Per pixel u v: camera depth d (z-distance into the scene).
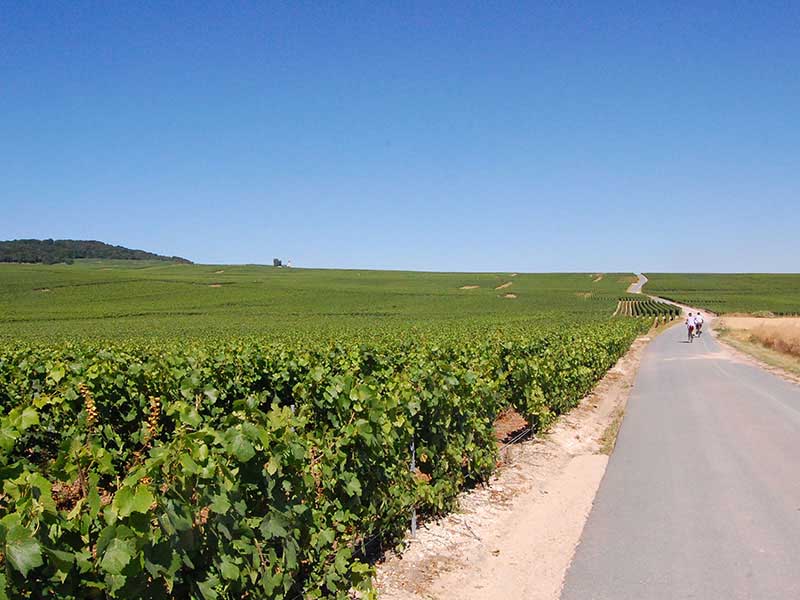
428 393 6.74
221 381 10.98
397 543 5.95
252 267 175.75
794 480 8.03
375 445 5.52
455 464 7.18
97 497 3.09
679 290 133.00
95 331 45.59
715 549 5.82
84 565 2.88
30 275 104.88
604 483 8.12
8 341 30.25
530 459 9.56
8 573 2.53
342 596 4.64
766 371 21.84
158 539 3.19
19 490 2.95
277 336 29.52
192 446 3.68
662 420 12.52
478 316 67.62
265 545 4.18
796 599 4.83
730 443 10.22
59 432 9.22
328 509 5.12
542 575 5.39
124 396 9.57
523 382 10.92
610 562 5.61
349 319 63.84
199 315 69.06
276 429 4.36
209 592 3.57
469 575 5.45
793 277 167.62
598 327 28.64
